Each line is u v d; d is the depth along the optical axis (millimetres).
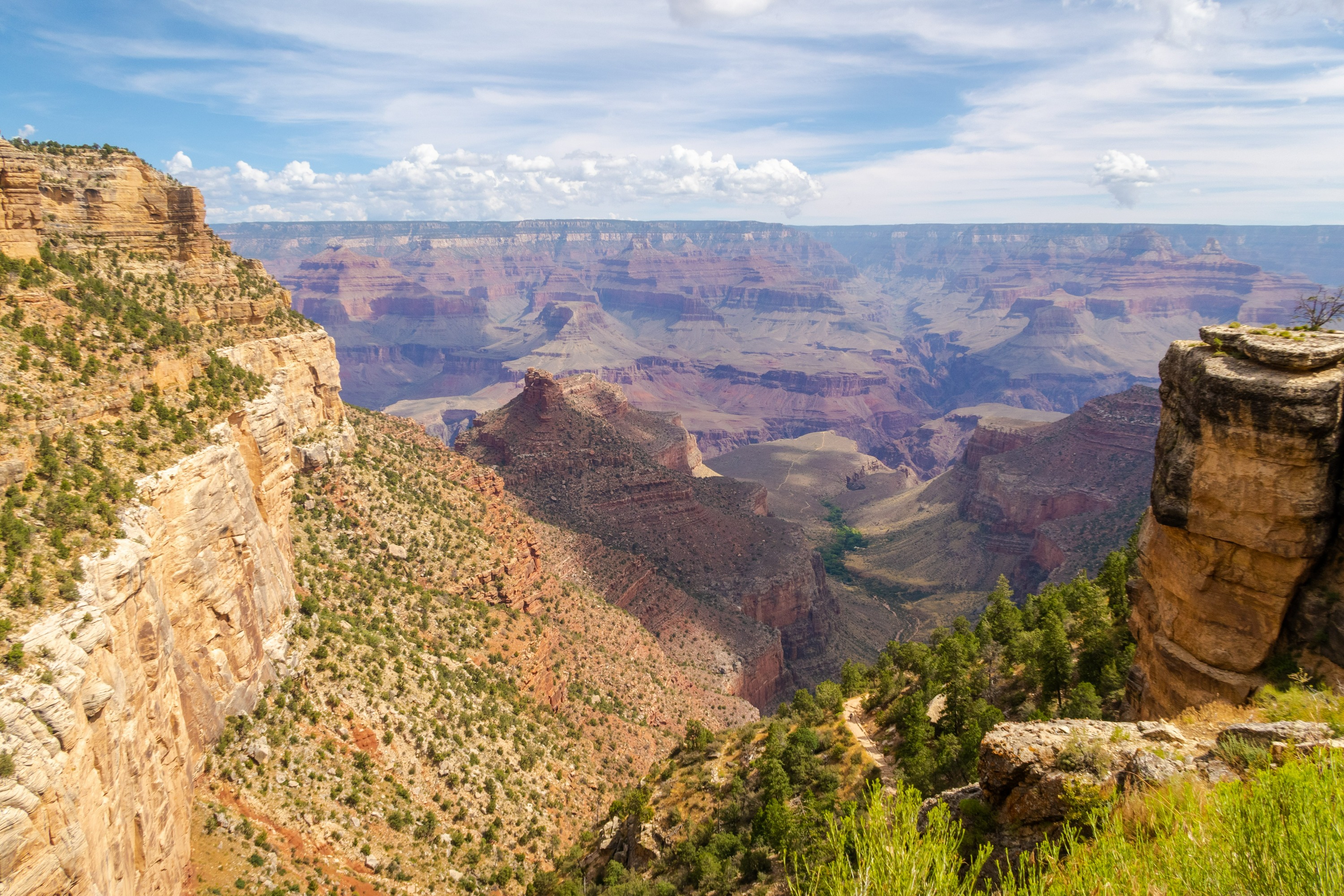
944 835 16047
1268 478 32781
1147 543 41031
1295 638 33625
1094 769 21844
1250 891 13805
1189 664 36562
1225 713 28984
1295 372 32281
